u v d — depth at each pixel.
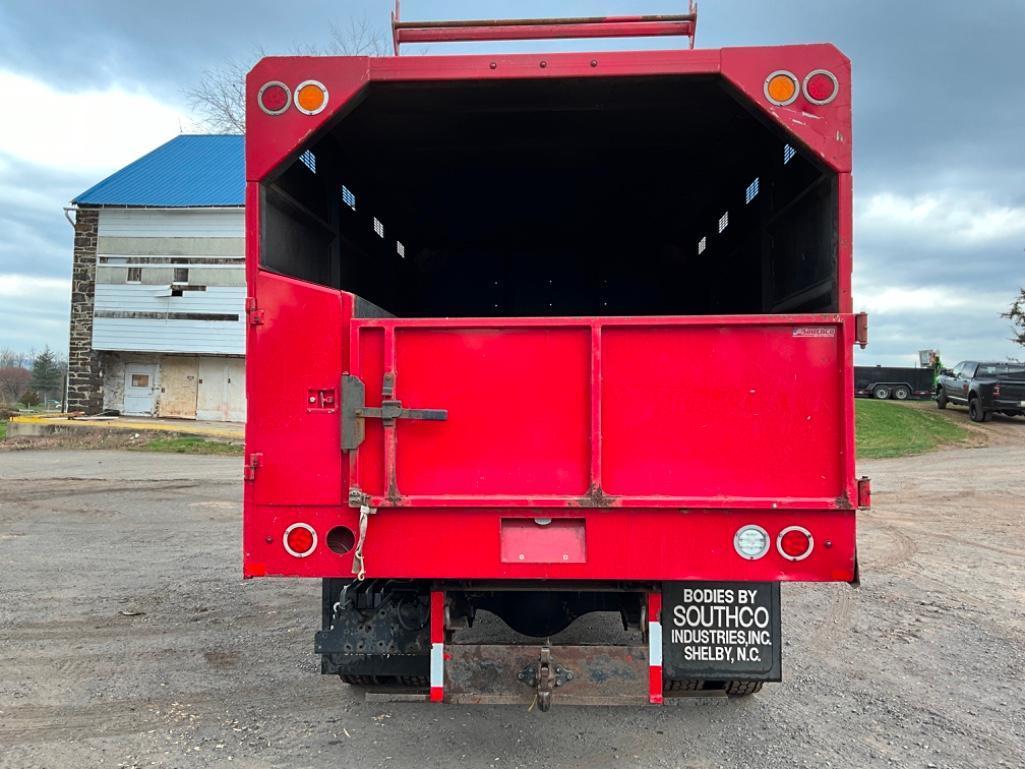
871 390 33.31
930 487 13.03
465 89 3.68
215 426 22.58
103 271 24.34
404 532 3.09
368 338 3.12
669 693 3.98
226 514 10.94
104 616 5.96
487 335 3.09
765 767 3.50
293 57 3.17
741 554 3.02
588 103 4.03
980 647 5.27
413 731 3.89
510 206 6.19
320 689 4.46
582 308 6.83
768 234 4.36
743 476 3.02
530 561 3.06
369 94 3.45
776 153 4.19
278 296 3.15
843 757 3.60
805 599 6.52
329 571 3.10
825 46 3.07
